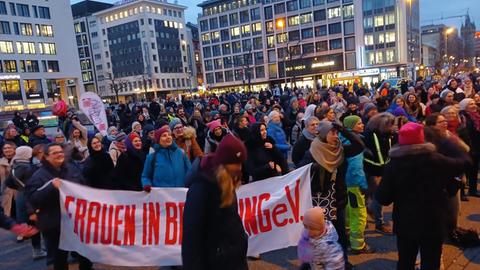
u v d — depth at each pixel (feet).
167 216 13.60
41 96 238.68
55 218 13.00
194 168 9.12
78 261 15.64
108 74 322.14
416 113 25.36
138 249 13.51
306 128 15.58
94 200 13.44
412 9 248.11
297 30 260.01
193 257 7.22
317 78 256.11
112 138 26.99
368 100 29.66
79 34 365.40
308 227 11.02
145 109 47.29
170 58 347.97
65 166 13.97
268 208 13.79
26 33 232.53
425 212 9.80
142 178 14.78
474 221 16.96
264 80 279.69
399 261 10.67
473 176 19.94
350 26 239.09
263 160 16.22
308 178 13.33
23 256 17.35
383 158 15.76
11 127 29.53
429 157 9.69
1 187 20.95
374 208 16.81
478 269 13.00
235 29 290.97
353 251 14.76
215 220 7.43
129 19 333.01
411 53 243.19
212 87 312.71
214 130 20.10
